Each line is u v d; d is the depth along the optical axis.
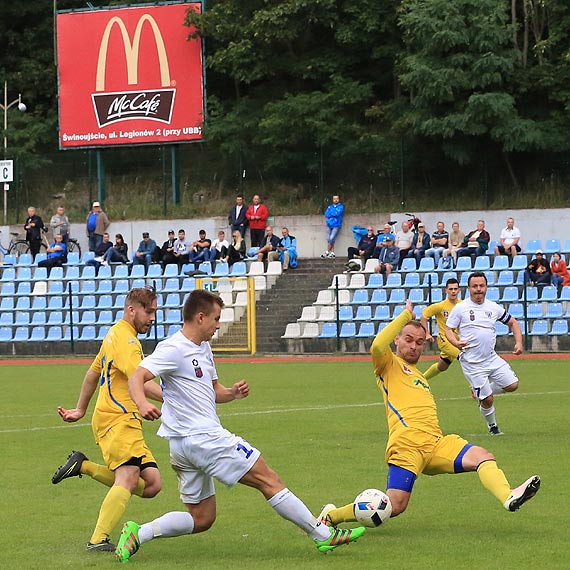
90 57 61.78
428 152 62.66
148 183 66.44
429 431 12.52
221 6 66.56
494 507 14.62
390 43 68.56
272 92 70.81
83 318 52.94
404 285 50.09
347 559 11.73
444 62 60.16
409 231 53.41
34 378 38.47
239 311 50.69
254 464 11.32
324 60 69.00
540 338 45.56
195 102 61.19
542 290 47.25
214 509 11.80
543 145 59.19
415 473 12.41
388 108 65.94
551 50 64.88
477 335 21.73
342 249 59.53
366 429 23.09
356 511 12.05
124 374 12.34
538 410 25.91
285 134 64.19
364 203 62.31
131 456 12.37
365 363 42.72
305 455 19.39
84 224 63.25
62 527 13.92
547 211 56.62
